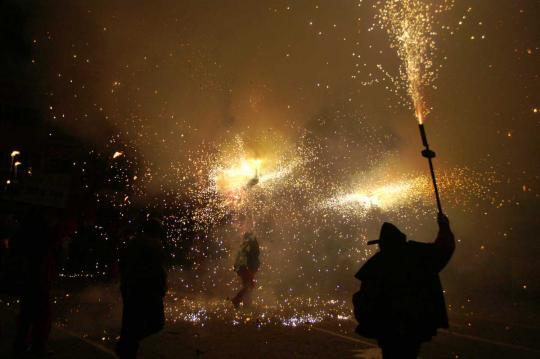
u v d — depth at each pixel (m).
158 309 5.71
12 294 6.74
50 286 6.92
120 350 5.60
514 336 7.71
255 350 6.93
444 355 6.54
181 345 7.27
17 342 6.79
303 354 6.68
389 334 4.44
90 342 7.48
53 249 6.98
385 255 4.72
